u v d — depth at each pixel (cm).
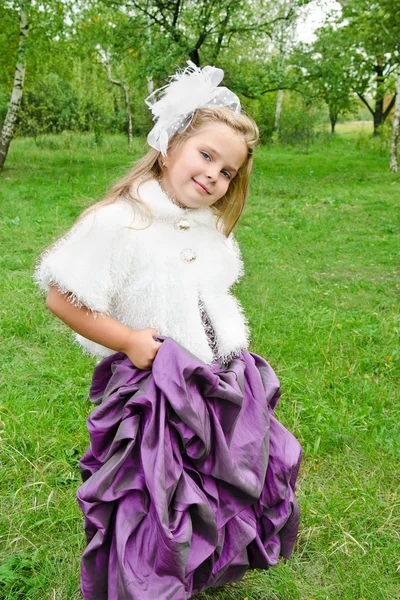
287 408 366
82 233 192
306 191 1310
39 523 261
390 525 275
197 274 205
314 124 3006
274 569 246
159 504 174
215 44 1686
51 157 1848
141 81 2080
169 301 198
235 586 239
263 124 2947
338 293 615
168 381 185
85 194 1100
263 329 493
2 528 262
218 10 1514
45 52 1572
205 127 201
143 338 192
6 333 464
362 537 267
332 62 1736
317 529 268
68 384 387
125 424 188
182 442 188
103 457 200
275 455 217
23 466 301
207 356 205
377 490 298
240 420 209
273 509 217
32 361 423
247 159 218
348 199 1189
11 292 547
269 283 625
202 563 194
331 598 237
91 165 1628
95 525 185
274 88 1822
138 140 2408
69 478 296
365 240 860
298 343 464
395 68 2102
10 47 1558
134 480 186
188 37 1597
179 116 202
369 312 553
